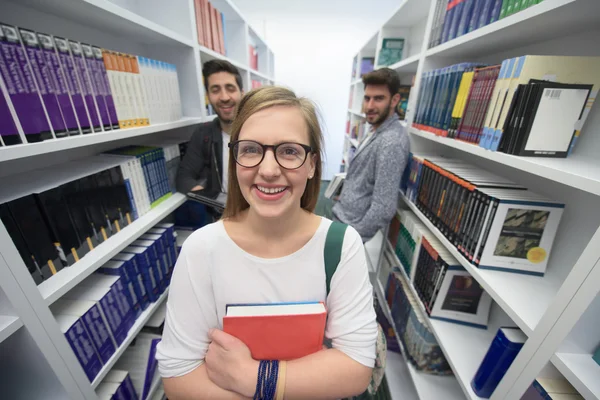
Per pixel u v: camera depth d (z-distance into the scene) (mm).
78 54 751
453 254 938
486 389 747
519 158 672
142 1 1335
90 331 792
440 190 1088
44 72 650
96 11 831
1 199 612
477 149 835
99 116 840
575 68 642
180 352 511
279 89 482
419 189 1313
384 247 1855
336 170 4852
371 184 1405
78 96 757
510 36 836
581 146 721
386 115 1479
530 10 646
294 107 477
